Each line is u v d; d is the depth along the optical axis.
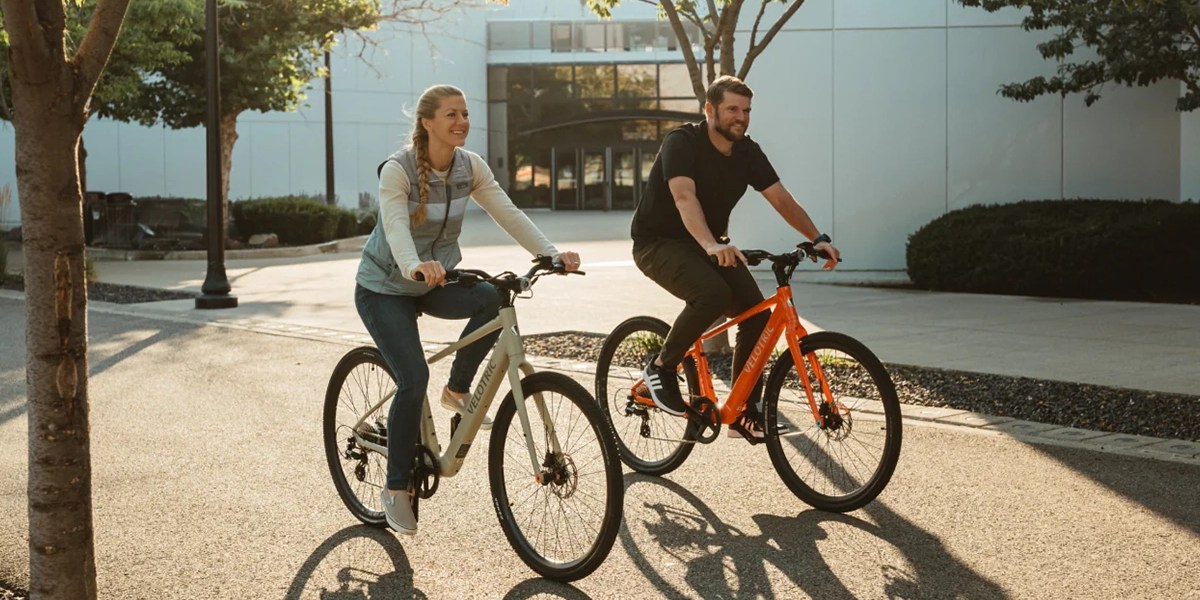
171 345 10.20
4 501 5.31
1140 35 14.05
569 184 42.75
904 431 6.43
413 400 4.44
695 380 5.69
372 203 34.12
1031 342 9.85
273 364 9.16
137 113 22.95
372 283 4.50
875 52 16.78
